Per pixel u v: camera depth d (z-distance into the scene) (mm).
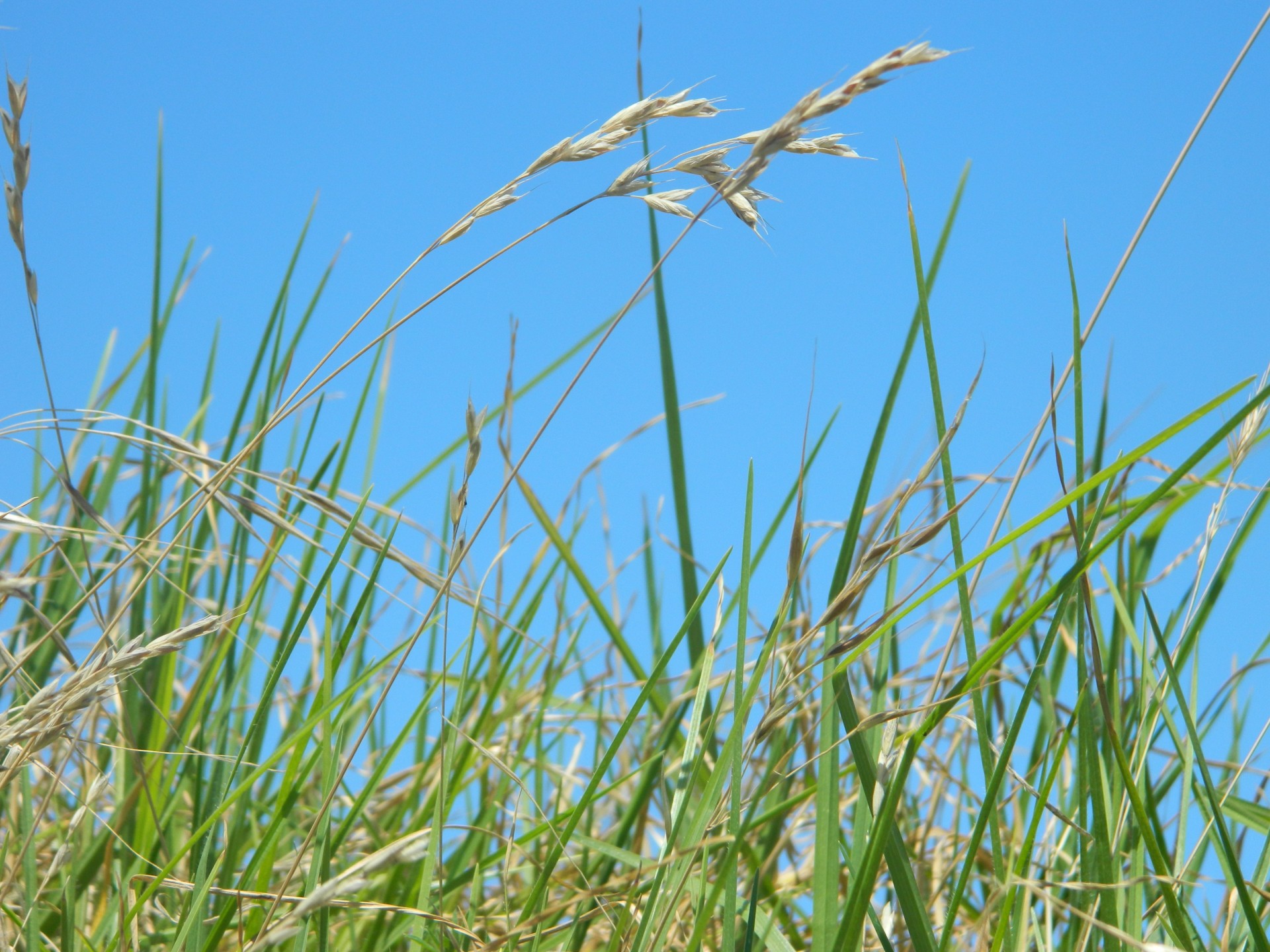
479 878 931
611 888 923
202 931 863
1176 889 867
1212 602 914
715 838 821
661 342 968
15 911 918
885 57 818
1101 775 833
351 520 895
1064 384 835
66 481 895
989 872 977
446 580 858
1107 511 904
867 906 812
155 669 985
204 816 937
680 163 860
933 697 845
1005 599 913
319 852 861
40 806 876
